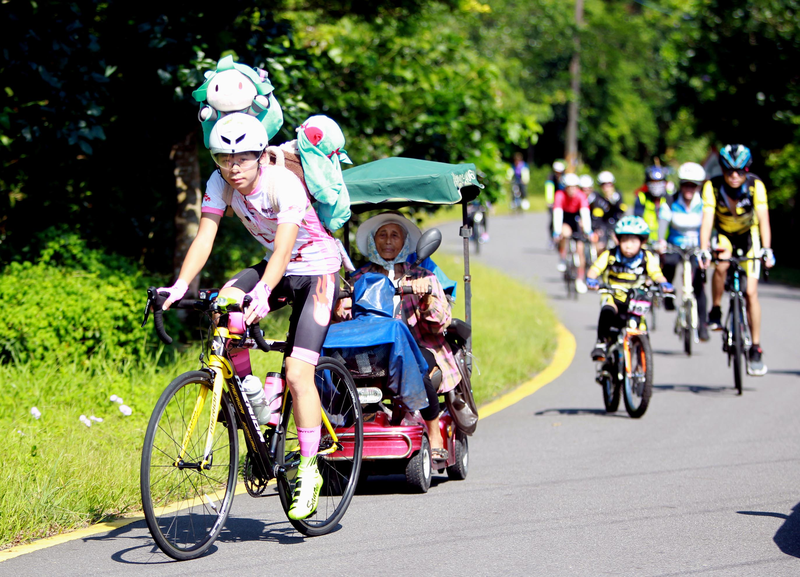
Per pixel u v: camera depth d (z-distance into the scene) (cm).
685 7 11081
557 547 1923
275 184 1853
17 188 4156
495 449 2945
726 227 3953
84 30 3622
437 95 5394
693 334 5006
